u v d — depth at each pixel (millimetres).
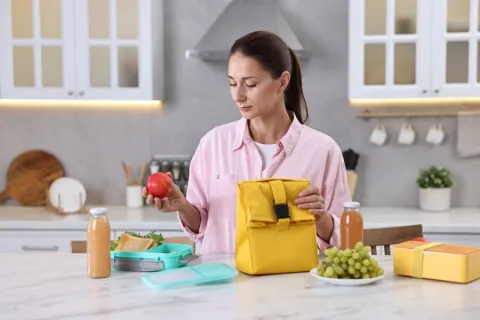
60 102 4066
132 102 4051
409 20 3555
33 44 3666
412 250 1644
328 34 3936
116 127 4066
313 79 3963
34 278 1678
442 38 3520
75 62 3668
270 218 1701
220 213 2098
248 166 2098
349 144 3977
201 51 3531
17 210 3857
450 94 3537
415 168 3953
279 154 2074
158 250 1844
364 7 3562
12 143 4090
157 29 3818
